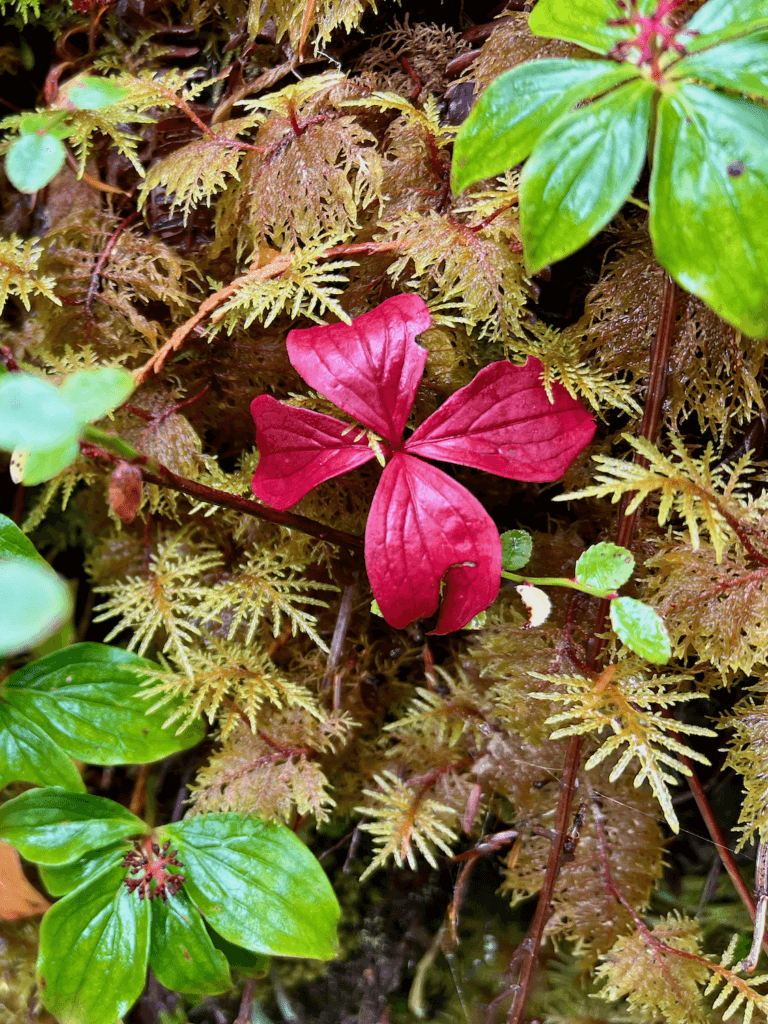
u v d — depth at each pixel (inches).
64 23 17.9
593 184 14.1
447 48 16.9
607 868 17.0
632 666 15.8
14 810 16.9
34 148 14.7
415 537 15.4
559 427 15.6
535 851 17.2
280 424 15.7
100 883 16.9
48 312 17.1
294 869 16.8
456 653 17.7
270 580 16.9
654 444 15.8
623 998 17.4
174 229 17.4
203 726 17.2
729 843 17.7
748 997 16.1
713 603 15.8
